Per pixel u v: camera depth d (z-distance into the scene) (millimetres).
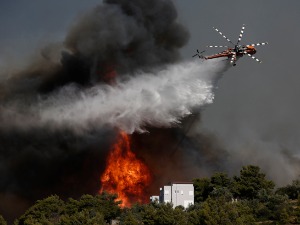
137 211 85625
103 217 79500
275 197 78875
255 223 71000
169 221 71375
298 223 70812
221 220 68750
